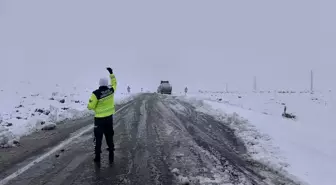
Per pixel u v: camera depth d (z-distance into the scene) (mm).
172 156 8336
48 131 11773
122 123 13391
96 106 7781
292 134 12234
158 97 28906
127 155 8414
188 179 6637
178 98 27312
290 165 7809
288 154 8820
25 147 9266
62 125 13203
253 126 12281
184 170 7219
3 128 11391
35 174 6914
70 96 28281
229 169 7375
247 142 10070
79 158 8148
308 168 7773
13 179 6605
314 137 12562
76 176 6793
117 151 8828
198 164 7676
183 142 9891
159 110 17797
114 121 13953
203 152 8758
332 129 16844
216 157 8305
